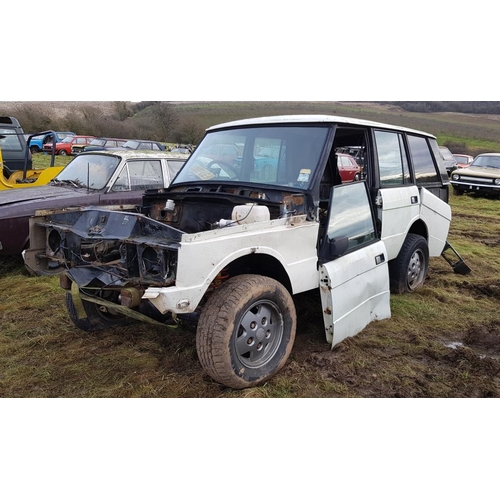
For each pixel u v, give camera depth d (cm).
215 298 331
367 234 456
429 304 528
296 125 441
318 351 407
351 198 437
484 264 724
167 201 454
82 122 3722
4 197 652
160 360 396
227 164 467
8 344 425
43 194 666
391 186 512
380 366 386
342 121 437
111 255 390
